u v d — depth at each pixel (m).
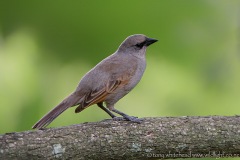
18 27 15.08
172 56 15.47
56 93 14.62
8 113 14.34
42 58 14.84
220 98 15.88
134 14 15.11
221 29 16.39
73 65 14.78
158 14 15.32
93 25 14.88
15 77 14.66
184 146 11.94
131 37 14.02
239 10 16.84
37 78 14.69
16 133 11.58
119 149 11.80
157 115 15.47
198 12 15.77
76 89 13.13
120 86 13.30
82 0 15.02
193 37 15.84
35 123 13.03
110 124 12.02
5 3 15.08
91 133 11.79
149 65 15.51
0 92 14.48
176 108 15.50
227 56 16.34
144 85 15.62
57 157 11.50
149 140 11.87
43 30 14.96
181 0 15.61
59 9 14.97
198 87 15.69
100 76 13.18
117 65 13.44
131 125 12.01
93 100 12.98
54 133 11.67
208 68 15.90
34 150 11.38
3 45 15.06
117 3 15.05
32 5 15.05
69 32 14.88
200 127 12.02
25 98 14.49
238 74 16.33
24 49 14.94
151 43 14.12
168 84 15.58
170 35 15.37
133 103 15.66
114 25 14.91
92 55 14.75
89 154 11.71
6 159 11.25
